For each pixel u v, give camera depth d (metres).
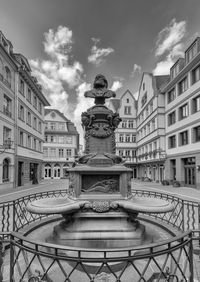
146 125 35.38
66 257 2.31
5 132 19.92
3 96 19.03
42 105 32.81
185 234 2.71
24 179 24.11
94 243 4.43
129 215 4.76
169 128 26.75
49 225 5.93
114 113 6.22
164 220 6.32
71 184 5.41
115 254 3.89
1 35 19.36
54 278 3.28
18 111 22.17
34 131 28.27
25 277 3.34
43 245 2.40
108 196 5.12
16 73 21.73
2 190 18.39
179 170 23.61
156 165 31.30
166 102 27.88
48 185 24.41
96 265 3.42
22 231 5.21
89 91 6.34
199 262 3.97
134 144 43.25
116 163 5.68
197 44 20.03
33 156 27.72
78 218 4.73
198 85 19.91
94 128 6.06
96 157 5.64
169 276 2.64
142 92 37.97
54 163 45.91
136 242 4.43
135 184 26.66
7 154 19.67
